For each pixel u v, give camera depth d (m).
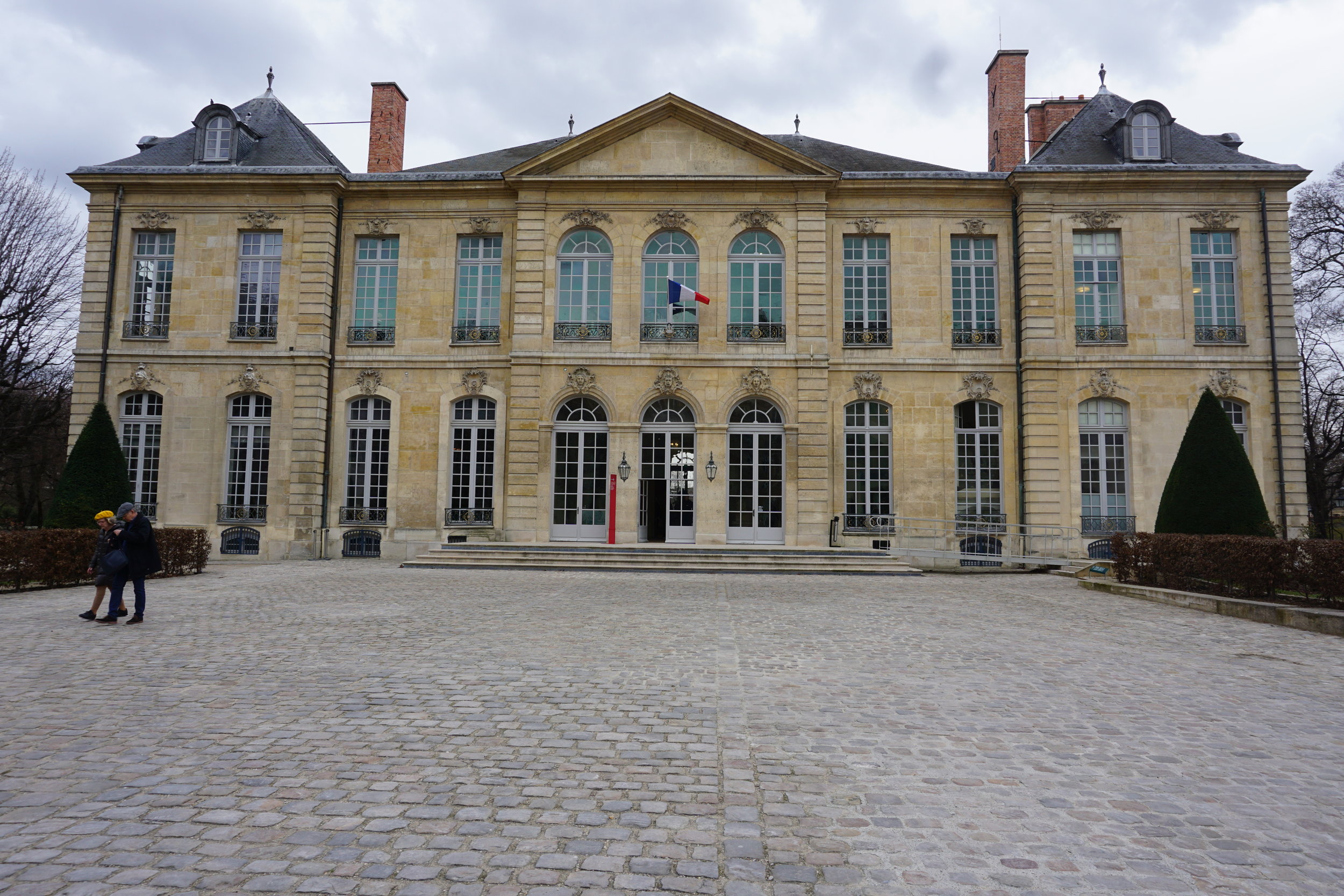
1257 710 6.78
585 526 22.47
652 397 22.52
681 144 23.19
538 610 12.05
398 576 17.25
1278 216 22.27
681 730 5.94
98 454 19.08
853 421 22.86
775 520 22.38
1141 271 22.36
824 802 4.61
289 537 22.36
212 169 23.06
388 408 23.41
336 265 23.58
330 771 4.97
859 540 22.34
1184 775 5.18
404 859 3.80
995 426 22.67
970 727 6.14
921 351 22.78
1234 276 22.44
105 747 5.41
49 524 18.41
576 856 3.86
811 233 22.75
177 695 6.77
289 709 6.34
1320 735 6.10
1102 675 8.05
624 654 8.67
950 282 22.97
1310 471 28.83
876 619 11.52
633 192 23.11
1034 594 15.09
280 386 22.88
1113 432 22.20
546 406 22.55
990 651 9.20
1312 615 10.86
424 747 5.47
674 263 23.17
